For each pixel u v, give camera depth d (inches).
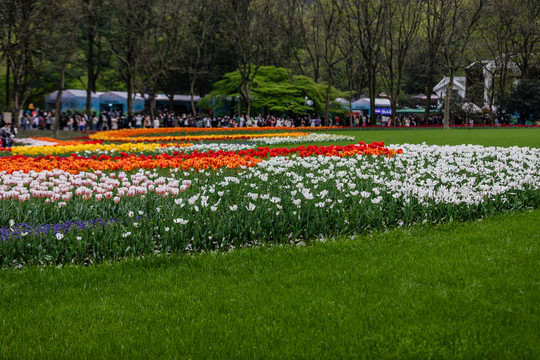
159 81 2511.1
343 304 193.5
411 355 153.3
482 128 2073.1
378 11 2169.0
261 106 2266.2
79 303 205.8
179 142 1161.4
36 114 1887.3
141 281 231.1
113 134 1534.2
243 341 167.6
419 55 2645.2
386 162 552.1
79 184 372.2
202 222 304.3
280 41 2343.8
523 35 2297.0
